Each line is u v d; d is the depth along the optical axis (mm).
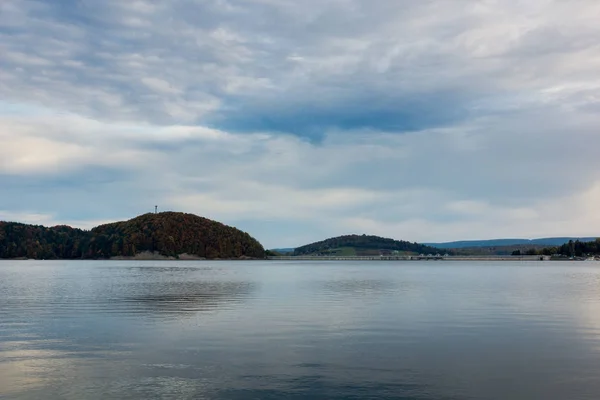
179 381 20703
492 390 19750
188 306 46750
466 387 20109
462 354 25547
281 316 39219
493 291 66625
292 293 62875
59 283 84250
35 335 30594
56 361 23859
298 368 22734
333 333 31391
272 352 25781
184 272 140250
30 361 23844
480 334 31219
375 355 25266
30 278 101375
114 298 55094
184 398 18703
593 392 19531
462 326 34375
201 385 20203
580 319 38031
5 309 44031
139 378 21109
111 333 31250
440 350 26438
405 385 20328
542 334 31266
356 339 29391
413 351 26203
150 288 72000
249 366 23047
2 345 27531
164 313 41156
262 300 52969
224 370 22359
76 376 21359
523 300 53438
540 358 24766
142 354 25281
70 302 50469
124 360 24062
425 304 48938
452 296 58531
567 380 21078
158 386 20062
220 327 33656
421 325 34781
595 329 33250
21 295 59125
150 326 34031
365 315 40094
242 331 32031
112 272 136875
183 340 28891
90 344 27781
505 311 43031
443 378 21297
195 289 70125
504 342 28641
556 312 42438
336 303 49812
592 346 27625
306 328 33312
